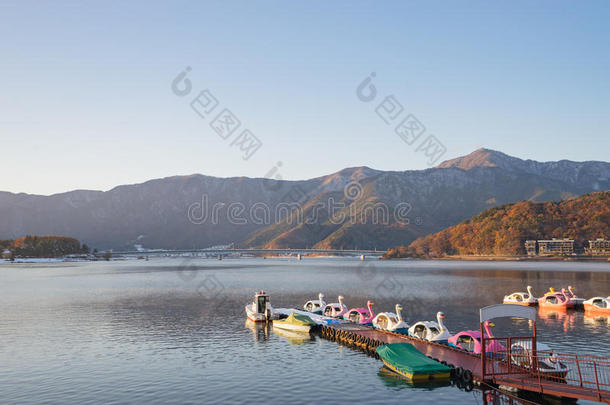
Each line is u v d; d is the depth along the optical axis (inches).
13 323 2508.6
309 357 1678.2
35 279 6825.8
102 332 2219.5
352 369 1503.4
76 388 1301.7
